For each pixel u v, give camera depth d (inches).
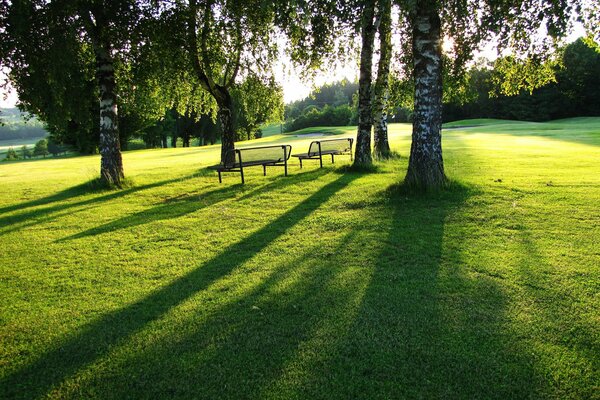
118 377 110.0
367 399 96.4
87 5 399.9
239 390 102.0
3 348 127.5
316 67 433.1
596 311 129.3
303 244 212.2
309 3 299.7
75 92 424.8
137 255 212.8
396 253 190.1
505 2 298.8
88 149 1854.1
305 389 101.0
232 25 520.4
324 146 538.9
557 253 178.7
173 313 144.1
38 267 202.5
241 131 1860.2
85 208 348.2
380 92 557.6
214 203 335.6
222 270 183.2
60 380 110.0
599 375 100.9
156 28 454.3
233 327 132.0
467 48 372.2
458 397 95.5
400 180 332.5
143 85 509.0
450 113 2770.7
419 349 114.7
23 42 370.6
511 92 406.6
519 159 499.5
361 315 134.9
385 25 502.6
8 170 807.1
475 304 138.2
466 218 240.2
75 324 140.6
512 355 109.9
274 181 426.0
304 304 145.2
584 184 315.9
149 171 610.2
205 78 566.9
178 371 111.0
